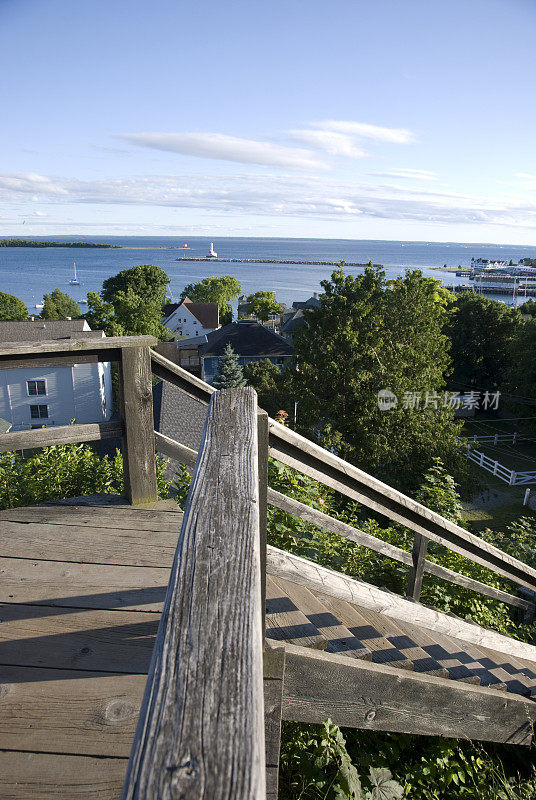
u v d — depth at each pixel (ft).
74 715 5.31
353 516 15.78
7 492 12.65
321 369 77.61
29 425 99.25
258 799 1.66
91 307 161.58
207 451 4.14
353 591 8.09
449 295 207.92
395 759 8.69
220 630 2.41
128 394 9.54
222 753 1.83
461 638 9.68
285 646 6.42
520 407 112.27
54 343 8.74
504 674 9.87
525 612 13.42
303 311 83.15
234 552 2.93
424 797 8.43
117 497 10.48
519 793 8.78
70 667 5.93
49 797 4.51
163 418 70.38
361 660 7.21
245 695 2.08
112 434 9.77
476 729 8.62
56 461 12.91
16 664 5.96
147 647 6.26
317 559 12.05
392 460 68.90
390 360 76.18
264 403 98.02
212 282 299.17
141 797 1.69
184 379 10.02
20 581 7.48
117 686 5.69
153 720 1.99
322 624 8.07
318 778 7.10
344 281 83.61
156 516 9.59
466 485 69.77
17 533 8.90
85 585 7.41
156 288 235.20
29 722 5.22
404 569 13.07
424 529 9.38
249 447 4.19
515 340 116.57
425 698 7.79
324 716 6.91
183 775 1.75
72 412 100.32
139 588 7.36
